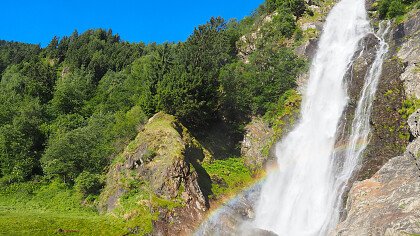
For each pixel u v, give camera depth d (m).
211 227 36.09
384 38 52.81
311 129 47.34
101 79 85.25
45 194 44.47
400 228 23.80
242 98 51.31
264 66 56.44
